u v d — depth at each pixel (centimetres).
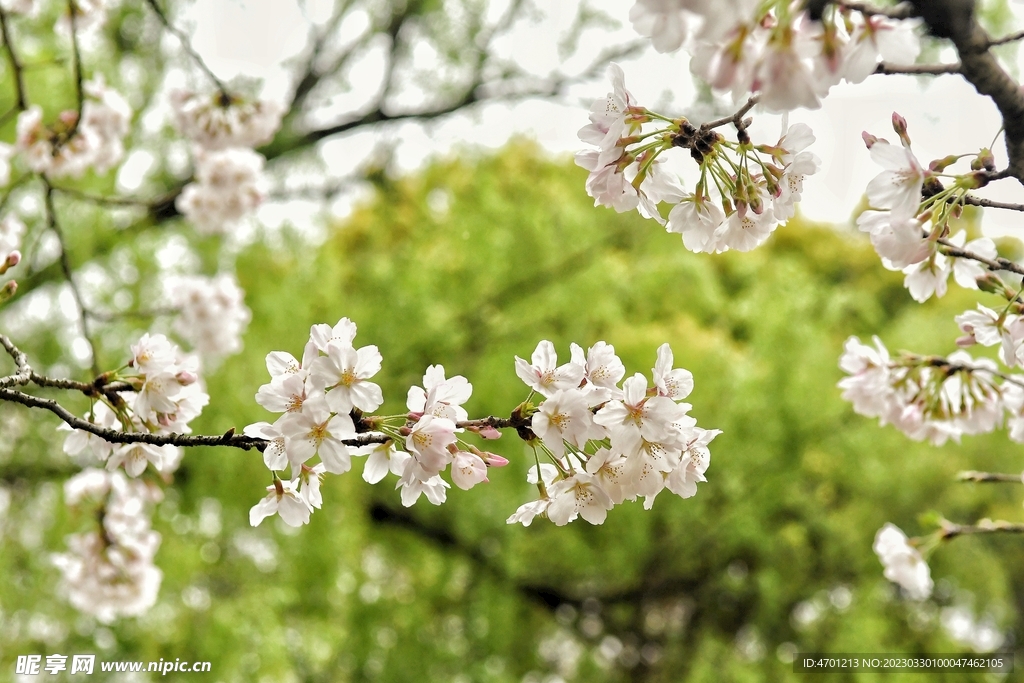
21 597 588
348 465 159
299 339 709
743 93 120
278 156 884
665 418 160
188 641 605
